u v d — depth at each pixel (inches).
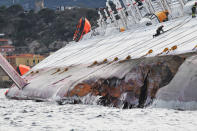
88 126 1839.3
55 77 5039.4
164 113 2214.6
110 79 3223.4
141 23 6658.5
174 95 2488.9
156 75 2812.5
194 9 5162.4
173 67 2795.3
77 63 5782.5
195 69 2593.5
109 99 3026.6
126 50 5032.0
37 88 4724.4
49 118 2199.8
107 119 2075.5
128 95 2832.2
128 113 2306.8
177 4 6496.1
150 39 5088.6
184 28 4749.0
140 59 3454.7
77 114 2388.0
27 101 4362.7
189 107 2332.7
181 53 3255.4
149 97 2667.3
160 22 6245.1
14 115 2411.4
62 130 1733.5
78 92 3476.9
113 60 4584.2
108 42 6712.6
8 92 6058.1
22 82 5418.3
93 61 5280.5
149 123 1873.8
